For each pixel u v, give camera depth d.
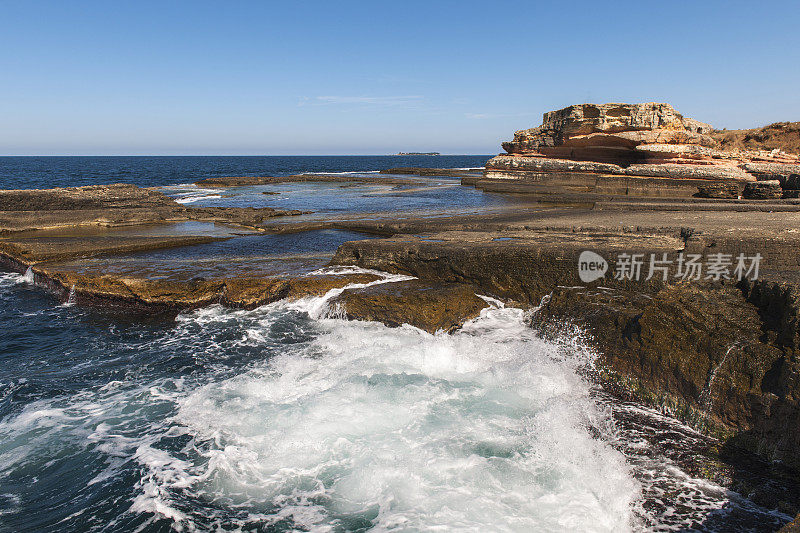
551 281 9.98
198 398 7.56
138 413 7.22
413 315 9.72
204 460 6.11
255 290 11.41
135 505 5.39
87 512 5.31
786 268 8.20
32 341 9.86
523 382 7.82
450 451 6.05
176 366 8.74
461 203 29.06
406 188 43.00
